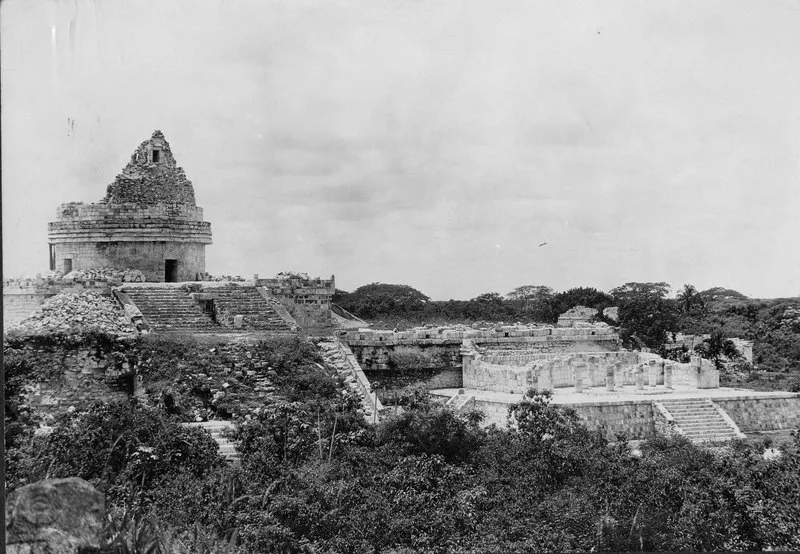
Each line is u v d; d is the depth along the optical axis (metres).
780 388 79.75
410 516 48.56
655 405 70.50
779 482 51.72
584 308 114.06
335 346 72.12
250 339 67.88
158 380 62.25
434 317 110.56
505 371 75.19
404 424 56.19
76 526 35.94
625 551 48.09
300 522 46.97
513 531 47.88
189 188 87.12
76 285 72.88
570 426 59.41
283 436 54.44
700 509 49.53
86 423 52.53
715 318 118.00
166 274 84.12
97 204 82.44
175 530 44.22
